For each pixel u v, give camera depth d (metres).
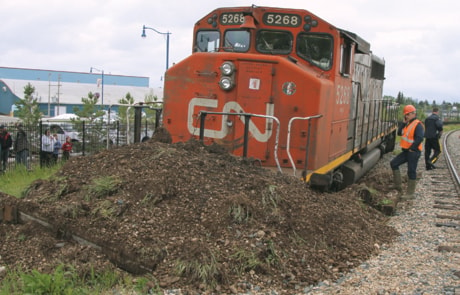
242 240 5.20
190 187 5.76
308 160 8.09
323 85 8.05
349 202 7.82
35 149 16.33
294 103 8.07
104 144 17.06
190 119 8.65
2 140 14.26
